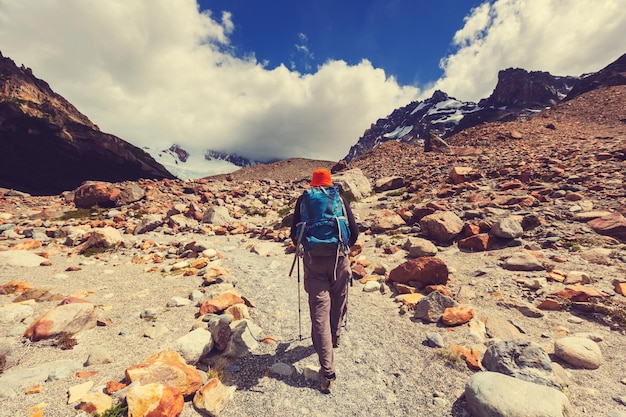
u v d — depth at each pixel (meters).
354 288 6.17
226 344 3.96
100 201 16.53
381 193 17.91
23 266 7.62
